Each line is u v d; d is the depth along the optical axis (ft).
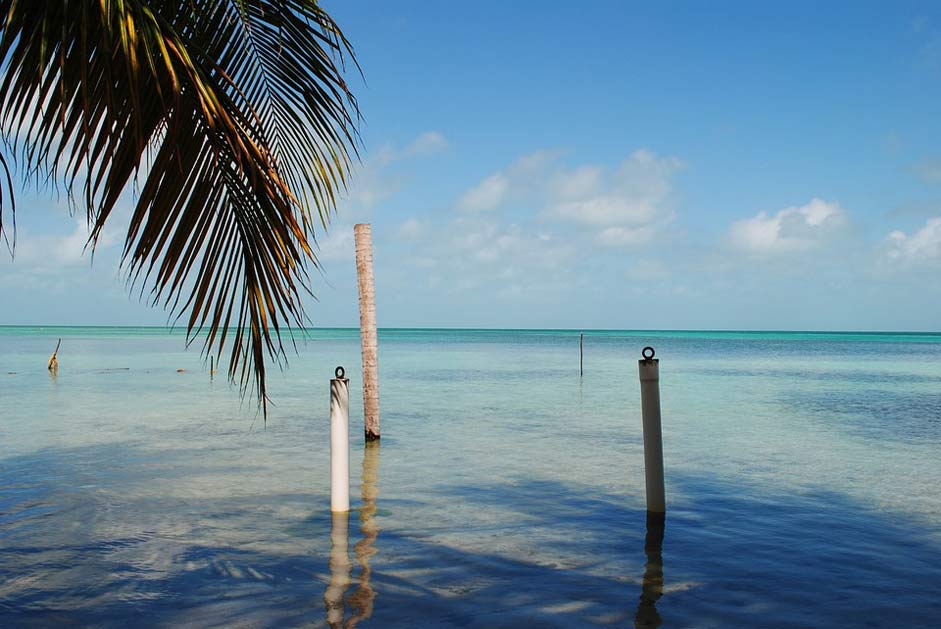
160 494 26.02
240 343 11.11
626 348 227.20
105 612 14.75
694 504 24.98
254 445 37.42
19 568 17.57
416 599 15.66
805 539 20.68
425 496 26.14
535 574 17.43
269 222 10.54
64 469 30.71
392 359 145.38
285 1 11.33
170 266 10.49
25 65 9.21
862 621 14.60
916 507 24.58
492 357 158.20
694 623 14.40
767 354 183.21
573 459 34.09
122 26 8.39
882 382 87.20
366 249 39.34
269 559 18.48
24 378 85.40
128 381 81.10
